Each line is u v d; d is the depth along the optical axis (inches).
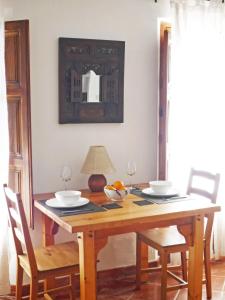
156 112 147.3
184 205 113.1
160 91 145.0
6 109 121.2
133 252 146.0
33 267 101.7
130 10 139.0
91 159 128.4
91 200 118.8
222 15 147.8
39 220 130.1
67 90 131.6
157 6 142.9
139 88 143.6
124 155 143.6
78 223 97.4
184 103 144.9
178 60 142.8
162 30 143.0
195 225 112.7
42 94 129.0
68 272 105.6
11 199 106.3
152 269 131.4
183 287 119.9
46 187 132.6
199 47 145.3
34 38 126.4
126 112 142.4
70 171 123.2
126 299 127.3
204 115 147.9
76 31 131.7
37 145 130.0
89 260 99.7
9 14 122.9
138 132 145.1
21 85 121.7
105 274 141.7
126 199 119.4
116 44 136.3
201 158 148.9
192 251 114.7
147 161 147.6
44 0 126.5
